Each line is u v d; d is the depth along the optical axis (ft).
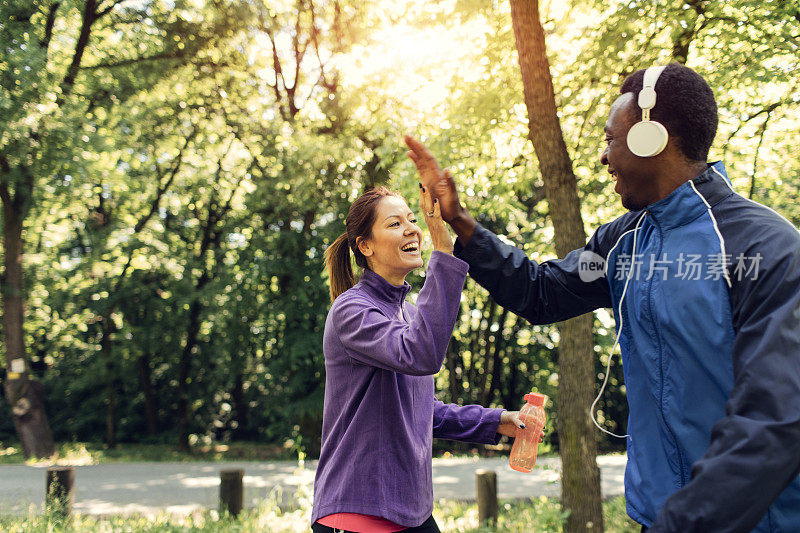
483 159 24.90
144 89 48.78
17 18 41.60
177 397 73.15
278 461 48.21
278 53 53.57
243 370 65.98
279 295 54.24
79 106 41.78
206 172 58.34
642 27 20.47
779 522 3.77
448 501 24.80
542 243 22.13
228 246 58.39
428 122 24.94
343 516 5.99
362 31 41.93
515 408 72.28
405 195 24.07
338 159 41.01
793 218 22.12
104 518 21.27
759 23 20.20
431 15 23.31
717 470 3.25
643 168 4.46
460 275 5.56
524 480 31.86
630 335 4.64
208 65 50.90
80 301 59.41
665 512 3.35
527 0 15.79
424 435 6.41
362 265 6.80
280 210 51.47
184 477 35.24
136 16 48.57
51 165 41.24
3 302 46.03
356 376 6.13
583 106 22.07
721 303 3.91
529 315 5.76
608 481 31.96
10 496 26.58
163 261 58.23
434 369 5.52
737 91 21.03
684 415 4.08
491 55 22.75
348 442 6.09
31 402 46.14
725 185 4.23
